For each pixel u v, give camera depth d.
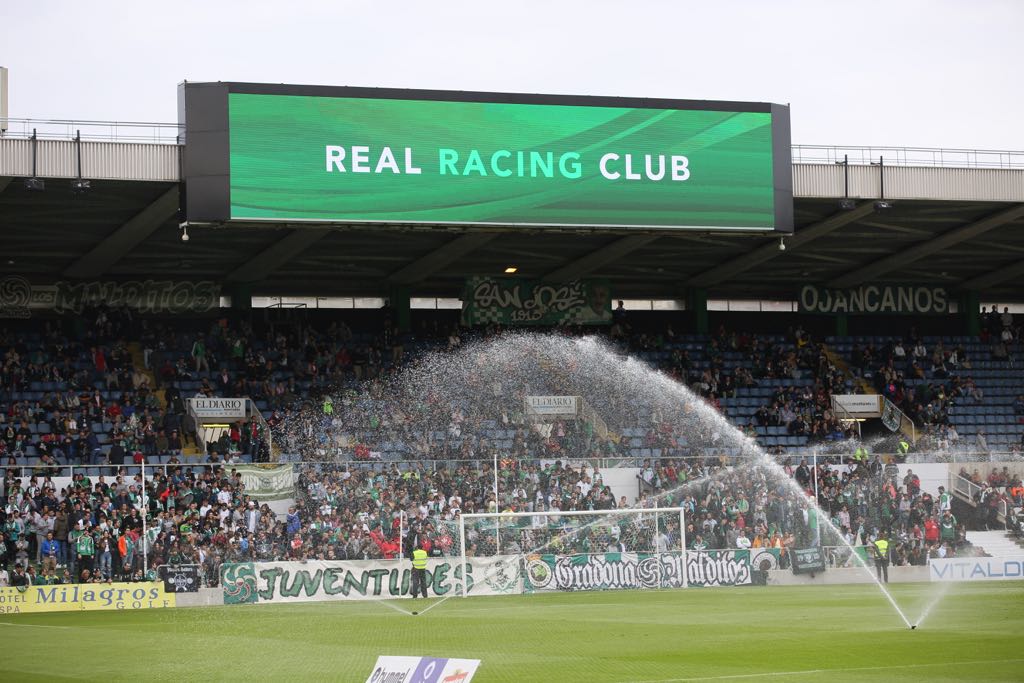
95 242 48.53
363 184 41.22
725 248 53.78
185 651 25.03
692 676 19.53
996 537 47.78
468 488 45.09
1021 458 49.66
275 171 40.41
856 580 44.34
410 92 41.81
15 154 38.38
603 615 31.64
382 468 44.97
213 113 39.94
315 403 51.41
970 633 25.64
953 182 46.16
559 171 42.78
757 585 43.31
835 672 19.78
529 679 19.52
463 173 42.06
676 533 44.41
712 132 43.97
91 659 24.05
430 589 40.56
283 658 23.36
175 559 39.22
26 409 47.47
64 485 42.91
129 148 39.41
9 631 30.55
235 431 48.09
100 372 50.69
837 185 45.28
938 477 48.50
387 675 17.23
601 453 50.91
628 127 43.41
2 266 51.88
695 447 52.62
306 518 42.53
